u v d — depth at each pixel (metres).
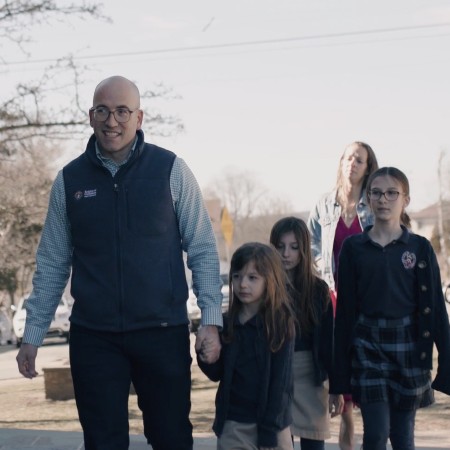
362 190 7.99
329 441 9.89
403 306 6.35
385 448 6.33
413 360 6.34
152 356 5.54
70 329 5.66
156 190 5.58
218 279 5.75
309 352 6.75
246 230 121.12
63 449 8.38
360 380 6.36
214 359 5.66
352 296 6.46
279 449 5.82
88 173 5.63
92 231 5.55
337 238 8.05
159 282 5.53
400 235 6.41
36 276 5.83
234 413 5.82
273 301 5.78
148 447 8.46
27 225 21.36
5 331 37.31
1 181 20.45
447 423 11.23
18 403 15.48
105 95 5.54
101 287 5.52
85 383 5.57
